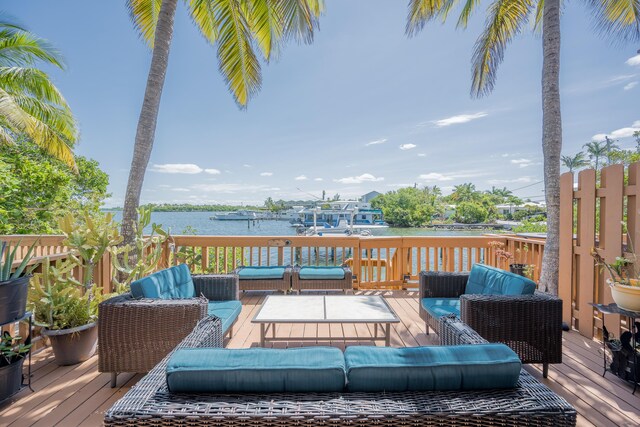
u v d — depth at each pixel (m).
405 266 5.31
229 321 2.79
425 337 3.31
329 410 1.03
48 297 2.65
